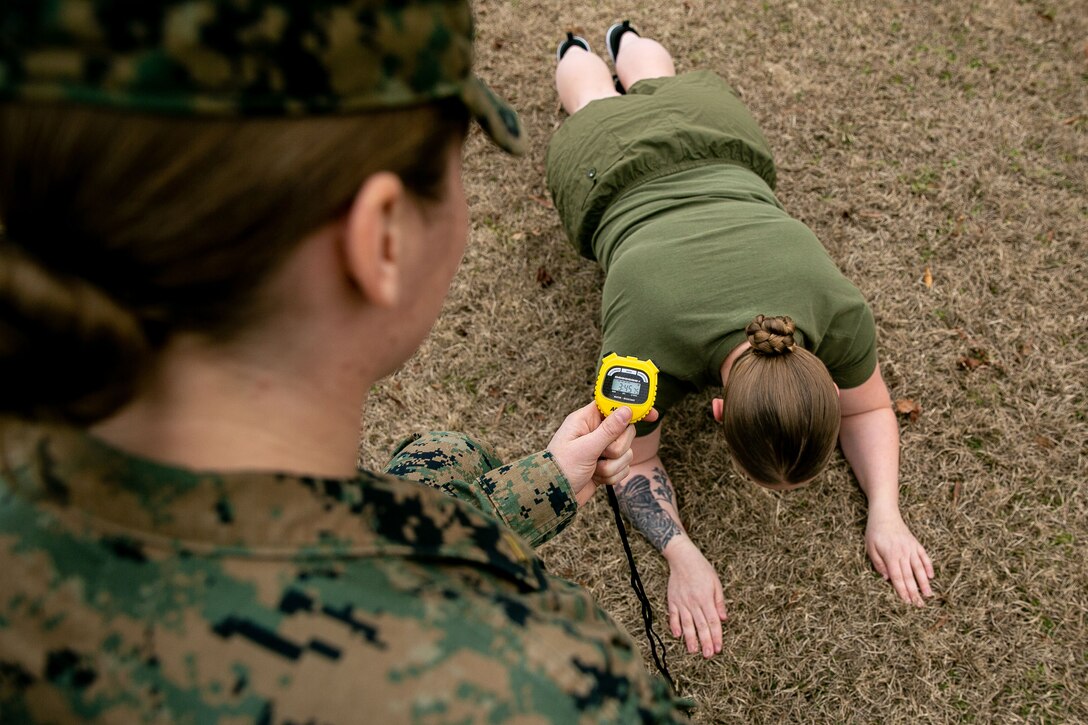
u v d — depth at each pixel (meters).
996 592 1.81
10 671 0.31
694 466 1.98
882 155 2.29
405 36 0.30
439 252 0.40
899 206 2.21
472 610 0.35
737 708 1.76
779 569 1.87
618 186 1.77
